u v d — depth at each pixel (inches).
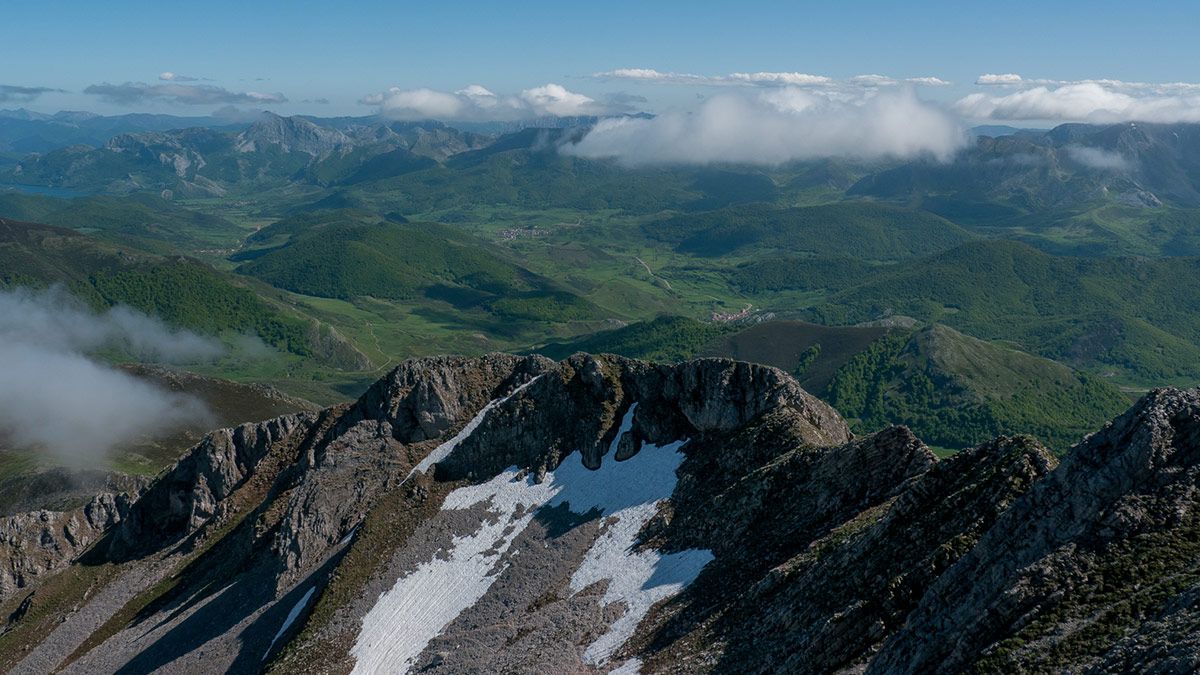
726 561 4259.4
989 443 3447.3
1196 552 2375.7
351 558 5807.1
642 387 6166.3
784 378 5590.6
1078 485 2716.5
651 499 5349.4
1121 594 2370.8
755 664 3208.7
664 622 3961.6
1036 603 2503.7
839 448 4402.1
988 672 2357.3
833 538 3777.1
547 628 4360.2
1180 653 1962.4
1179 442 2687.0
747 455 5172.2
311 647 5137.8
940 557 2992.1
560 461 6117.1
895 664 2684.5
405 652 4837.6
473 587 5211.6
